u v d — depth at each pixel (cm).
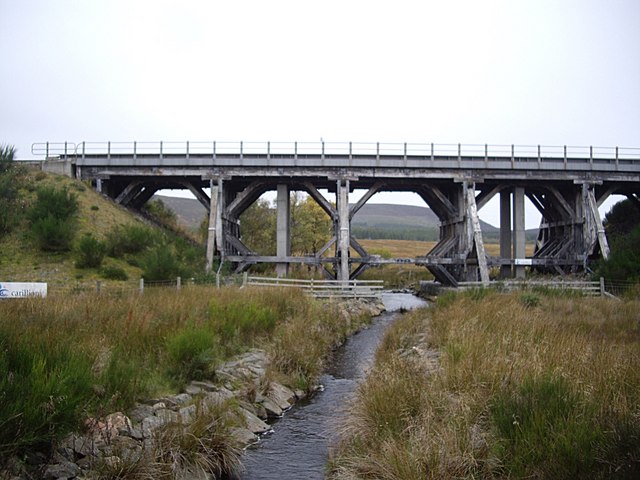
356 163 3359
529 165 3422
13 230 3016
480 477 650
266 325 1733
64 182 3438
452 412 790
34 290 1945
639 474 554
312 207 6588
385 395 889
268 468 870
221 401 1020
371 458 739
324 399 1272
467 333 1286
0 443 635
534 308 1984
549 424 674
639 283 2644
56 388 727
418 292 4656
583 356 950
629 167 3469
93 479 672
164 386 1038
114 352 1000
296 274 3544
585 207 3475
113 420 805
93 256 2798
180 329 1268
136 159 3431
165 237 3450
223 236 3425
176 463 755
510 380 859
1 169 3469
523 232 3550
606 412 688
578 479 577
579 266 3572
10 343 855
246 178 3484
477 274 3612
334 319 2219
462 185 3506
